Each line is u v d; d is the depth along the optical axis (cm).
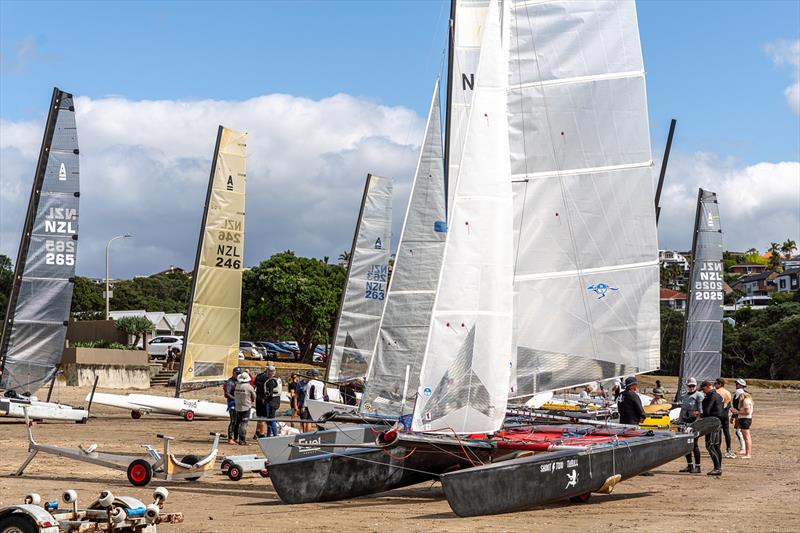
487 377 1440
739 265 18688
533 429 1688
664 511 1390
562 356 1838
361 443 1483
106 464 1636
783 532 1198
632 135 1886
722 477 1889
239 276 3188
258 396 2453
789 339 7612
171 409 3247
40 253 2866
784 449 2605
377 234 3092
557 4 1856
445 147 2127
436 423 1419
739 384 2355
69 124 2902
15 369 2844
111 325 5516
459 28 2097
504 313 1460
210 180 3119
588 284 1856
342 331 3045
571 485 1398
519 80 1844
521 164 1834
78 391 4234
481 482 1305
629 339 1878
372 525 1240
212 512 1353
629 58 1891
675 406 2644
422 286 2341
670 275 15225
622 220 1878
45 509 998
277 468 1439
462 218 1457
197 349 3127
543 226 1838
